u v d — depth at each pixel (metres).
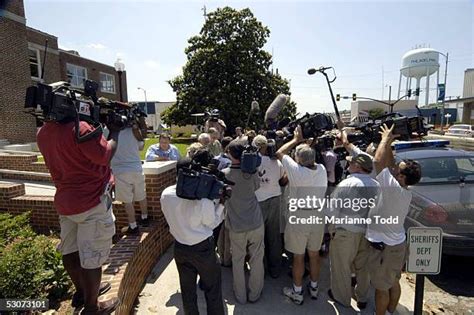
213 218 2.43
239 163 3.01
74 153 2.05
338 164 3.93
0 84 13.29
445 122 38.56
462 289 3.59
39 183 6.83
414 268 2.42
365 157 2.92
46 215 4.30
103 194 2.23
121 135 3.52
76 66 23.00
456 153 4.80
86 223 2.17
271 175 3.52
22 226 3.71
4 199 4.36
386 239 2.64
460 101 33.53
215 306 2.58
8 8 13.59
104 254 2.27
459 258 4.32
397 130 3.26
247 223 3.01
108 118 2.31
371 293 3.40
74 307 2.50
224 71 24.02
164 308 2.97
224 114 22.97
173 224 2.46
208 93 23.81
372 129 3.57
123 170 3.49
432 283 3.73
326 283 3.59
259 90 24.08
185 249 2.43
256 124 21.59
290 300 3.23
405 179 2.58
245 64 23.81
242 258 3.11
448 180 4.21
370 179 2.90
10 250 2.69
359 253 3.01
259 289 3.17
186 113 24.45
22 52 14.33
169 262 3.89
